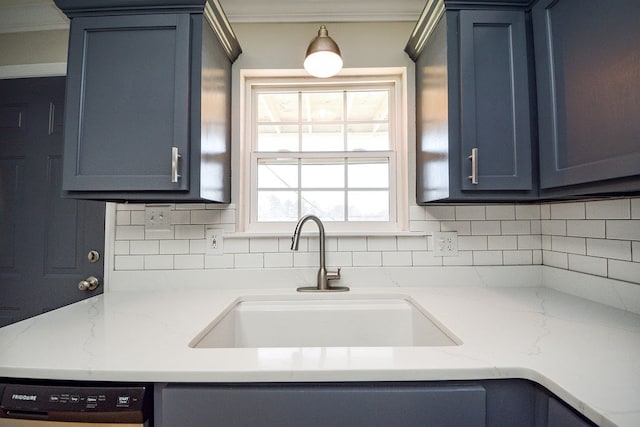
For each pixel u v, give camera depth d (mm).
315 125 1669
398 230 1568
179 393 654
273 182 1636
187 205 1466
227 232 1459
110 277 1441
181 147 1116
